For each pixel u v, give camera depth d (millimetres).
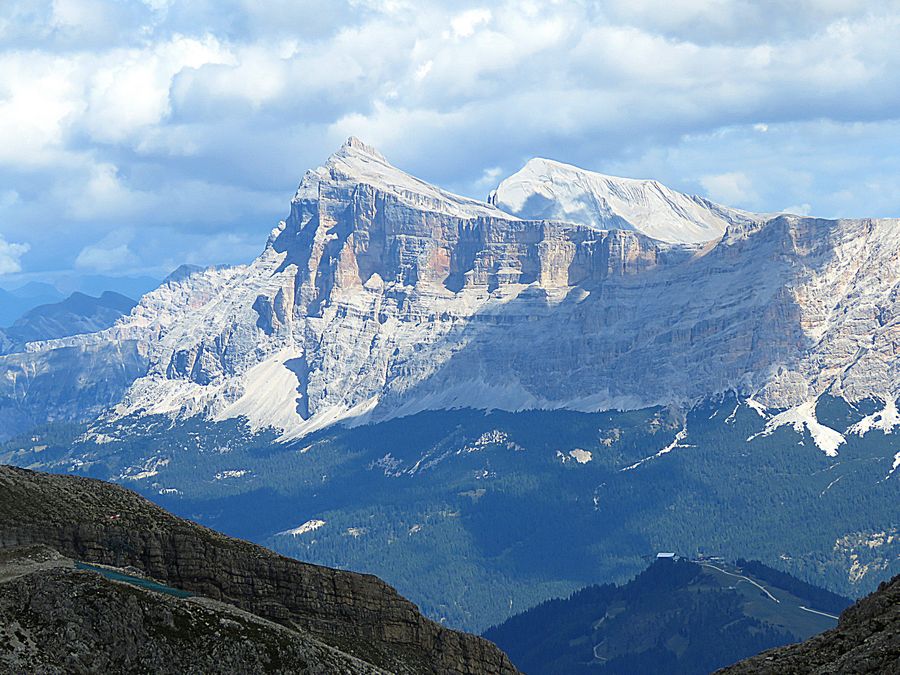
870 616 190625
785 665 184750
